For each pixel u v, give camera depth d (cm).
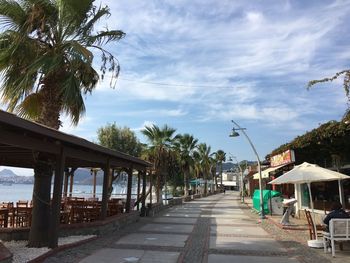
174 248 1178
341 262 991
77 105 1241
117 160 1705
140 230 1611
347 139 1584
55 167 1084
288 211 1770
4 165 1522
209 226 1794
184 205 3628
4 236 1184
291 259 1030
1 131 773
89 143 1106
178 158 3634
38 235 1083
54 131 885
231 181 13825
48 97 1202
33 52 1202
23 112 1278
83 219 1609
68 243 1154
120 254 1064
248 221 2064
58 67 1179
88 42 1289
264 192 2567
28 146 895
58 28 1239
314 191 2031
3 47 1191
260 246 1233
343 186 1794
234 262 990
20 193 4822
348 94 848
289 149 1947
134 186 4006
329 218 1122
